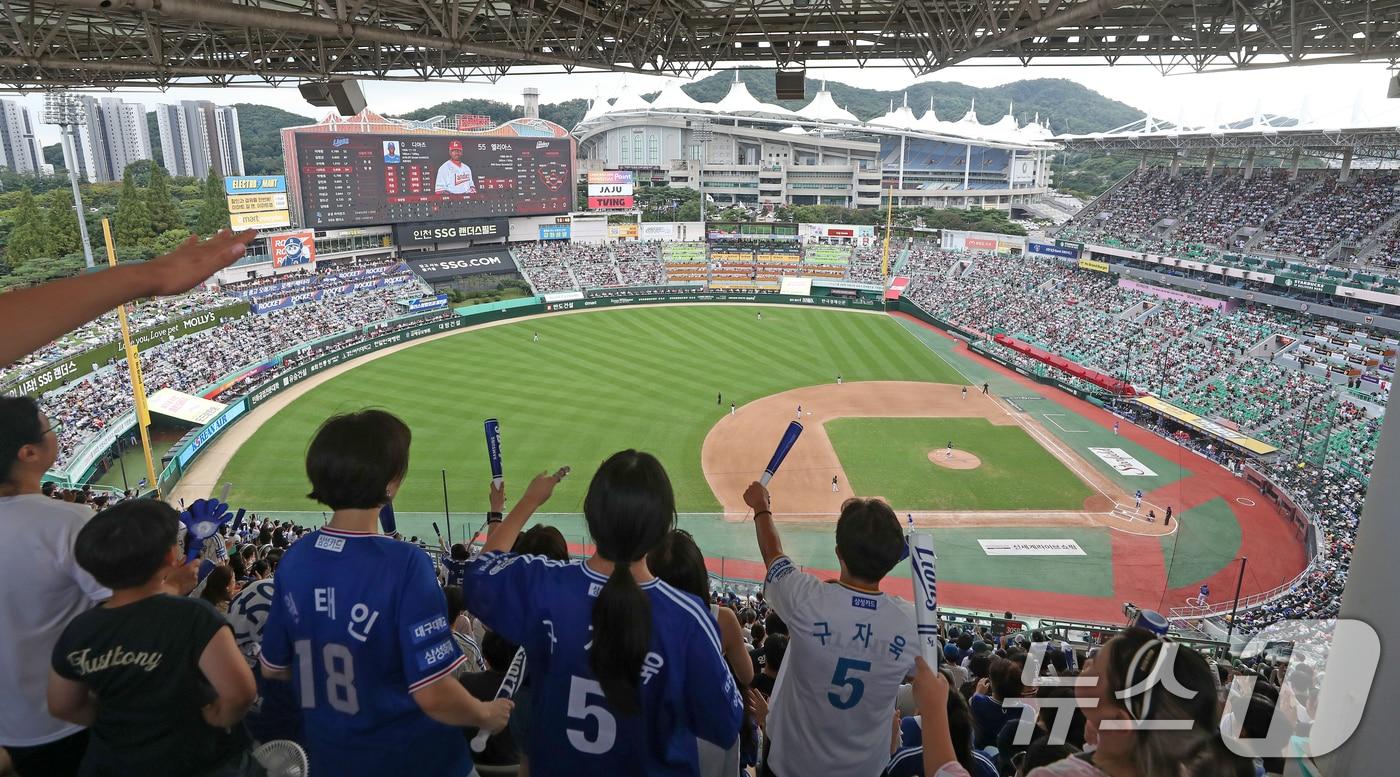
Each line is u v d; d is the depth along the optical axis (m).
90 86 25.30
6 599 3.28
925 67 20.97
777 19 20.97
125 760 3.08
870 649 3.45
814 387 45.91
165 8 10.98
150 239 65.12
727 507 30.69
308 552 3.07
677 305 68.19
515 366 48.03
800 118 112.25
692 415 40.34
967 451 36.25
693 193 105.75
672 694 2.93
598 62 21.09
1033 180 122.12
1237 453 34.38
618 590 2.78
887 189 113.06
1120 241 60.59
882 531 3.45
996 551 27.56
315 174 58.91
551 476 3.86
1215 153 62.50
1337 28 17.97
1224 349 44.75
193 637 3.05
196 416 35.62
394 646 2.99
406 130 63.09
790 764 3.70
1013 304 59.91
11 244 61.34
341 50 23.03
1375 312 42.78
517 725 3.93
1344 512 27.28
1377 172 53.03
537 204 72.31
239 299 49.88
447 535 27.66
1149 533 28.69
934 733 2.93
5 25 19.88
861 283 70.62
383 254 65.94
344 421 3.05
